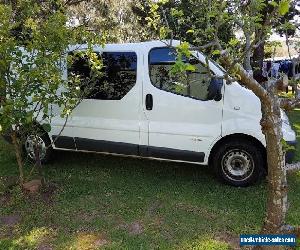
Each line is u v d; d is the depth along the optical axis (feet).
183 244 13.97
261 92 9.22
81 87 19.52
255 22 9.30
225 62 8.50
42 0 19.33
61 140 21.08
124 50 19.45
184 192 18.39
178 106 18.69
